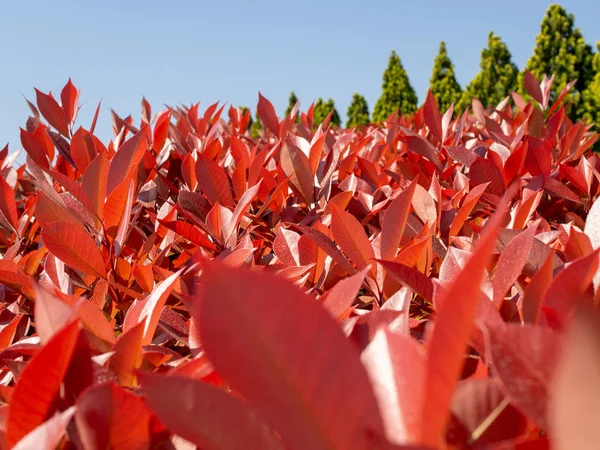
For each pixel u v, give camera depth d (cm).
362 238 60
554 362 28
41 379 32
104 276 67
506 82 1109
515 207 75
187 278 69
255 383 24
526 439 29
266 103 150
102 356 40
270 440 27
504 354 29
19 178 141
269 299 24
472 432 31
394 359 28
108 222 73
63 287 65
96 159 77
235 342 24
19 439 33
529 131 146
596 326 17
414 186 61
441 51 1159
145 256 79
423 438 22
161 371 45
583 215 104
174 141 146
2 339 54
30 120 146
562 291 37
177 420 28
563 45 947
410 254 58
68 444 35
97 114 133
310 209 100
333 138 142
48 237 64
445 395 22
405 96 1160
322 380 24
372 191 114
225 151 153
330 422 23
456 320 22
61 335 32
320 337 24
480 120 185
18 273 64
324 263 68
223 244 78
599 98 862
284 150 98
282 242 71
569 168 95
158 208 116
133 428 31
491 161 93
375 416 23
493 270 58
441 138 139
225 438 28
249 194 78
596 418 17
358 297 70
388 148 143
